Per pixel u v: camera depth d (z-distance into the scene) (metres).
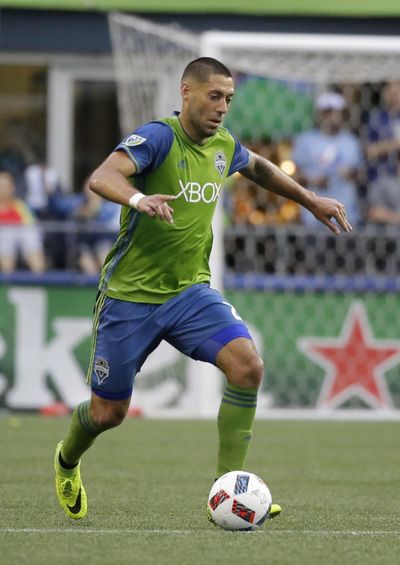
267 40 42.72
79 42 50.84
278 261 44.75
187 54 47.09
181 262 20.16
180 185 19.86
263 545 17.75
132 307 20.06
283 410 43.09
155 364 42.75
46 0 49.72
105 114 53.66
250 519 19.19
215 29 49.22
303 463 30.92
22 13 50.66
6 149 53.31
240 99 46.72
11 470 28.38
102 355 20.20
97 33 50.88
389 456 32.53
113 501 23.53
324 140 45.72
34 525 19.98
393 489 26.05
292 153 46.22
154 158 19.61
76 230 45.56
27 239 44.88
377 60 43.88
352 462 31.17
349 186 45.50
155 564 16.02
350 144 45.81
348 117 46.19
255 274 44.19
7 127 53.38
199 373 42.47
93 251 45.66
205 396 42.34
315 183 45.47
